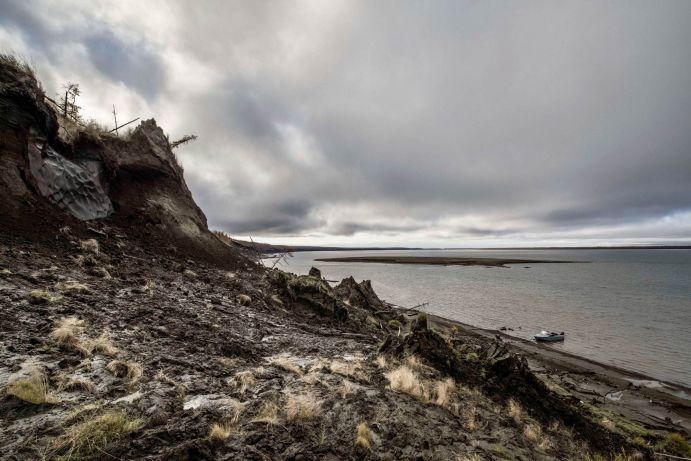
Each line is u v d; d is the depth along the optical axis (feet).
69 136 56.65
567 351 100.89
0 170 42.24
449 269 483.10
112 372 19.63
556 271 447.83
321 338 45.42
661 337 118.52
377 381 30.27
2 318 21.67
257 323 42.42
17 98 45.75
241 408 19.40
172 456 13.64
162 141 82.33
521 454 23.43
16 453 12.04
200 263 65.67
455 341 51.16
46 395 15.62
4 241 35.91
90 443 13.33
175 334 29.30
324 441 18.44
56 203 48.67
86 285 33.04
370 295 120.78
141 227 63.00
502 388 37.19
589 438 34.71
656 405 64.23
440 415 26.08
